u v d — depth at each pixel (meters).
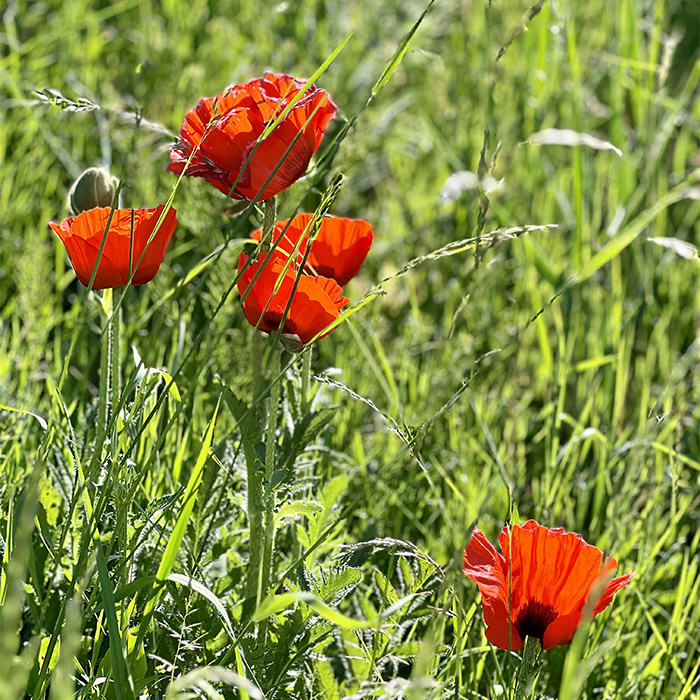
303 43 3.98
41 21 3.99
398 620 2.11
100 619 2.04
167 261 2.70
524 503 2.53
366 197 3.90
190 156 2.05
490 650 2.17
